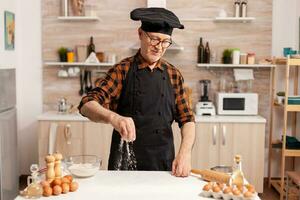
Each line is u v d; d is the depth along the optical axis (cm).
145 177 178
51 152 390
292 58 377
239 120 391
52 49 445
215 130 393
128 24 440
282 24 436
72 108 427
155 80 203
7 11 402
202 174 175
